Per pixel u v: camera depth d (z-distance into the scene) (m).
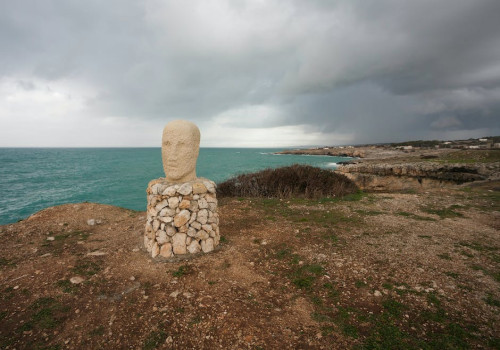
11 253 5.26
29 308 3.53
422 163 22.47
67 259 4.94
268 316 3.41
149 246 5.14
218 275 4.36
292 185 11.18
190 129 5.28
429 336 3.01
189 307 3.55
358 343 2.95
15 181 25.23
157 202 4.98
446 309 3.44
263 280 4.25
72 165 44.22
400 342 2.93
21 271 4.49
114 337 3.07
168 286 4.04
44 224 6.98
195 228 5.09
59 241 5.94
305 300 3.73
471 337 2.97
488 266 4.52
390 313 3.41
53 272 4.43
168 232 4.94
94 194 19.33
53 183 24.03
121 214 8.20
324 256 4.98
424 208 8.15
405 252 5.07
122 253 5.17
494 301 3.58
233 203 8.96
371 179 20.44
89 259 4.92
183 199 4.97
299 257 4.99
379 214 7.59
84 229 6.81
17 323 3.27
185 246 5.01
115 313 3.45
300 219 7.24
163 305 3.60
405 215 7.48
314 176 11.65
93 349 2.91
